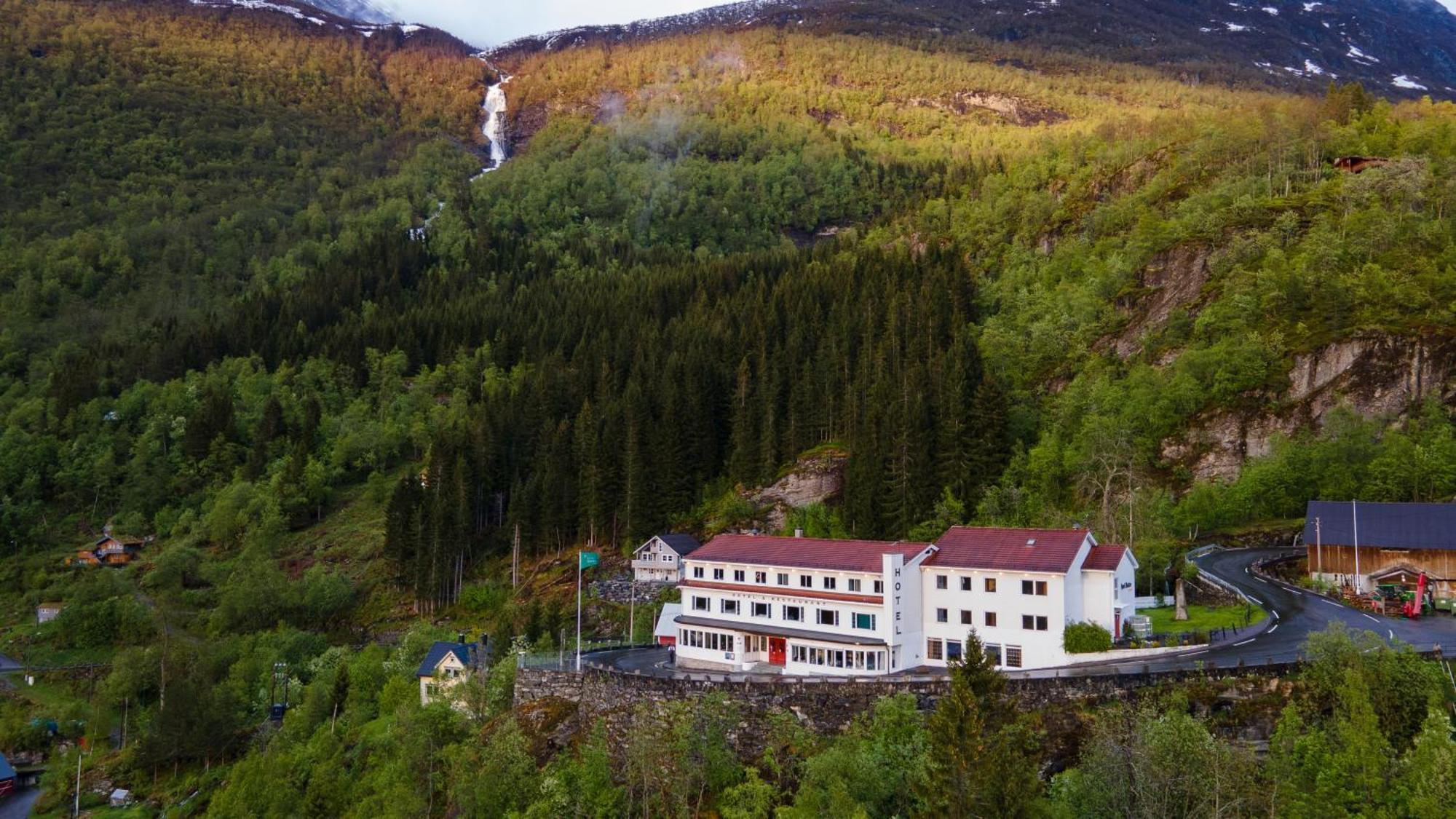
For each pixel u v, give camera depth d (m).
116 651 154.75
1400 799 49.06
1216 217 186.38
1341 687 56.75
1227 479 147.12
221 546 187.12
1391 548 104.31
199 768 117.69
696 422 171.12
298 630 150.50
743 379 175.88
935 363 162.62
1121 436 136.12
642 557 148.75
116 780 118.12
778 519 156.88
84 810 111.50
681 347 196.62
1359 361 147.12
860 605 84.25
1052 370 178.50
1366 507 108.56
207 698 119.31
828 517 148.88
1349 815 48.62
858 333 185.12
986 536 87.50
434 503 167.62
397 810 70.75
